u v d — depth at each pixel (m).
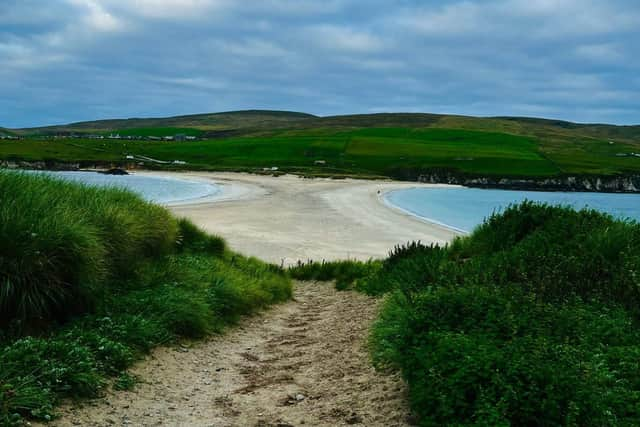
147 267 10.79
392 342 7.04
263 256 27.92
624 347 6.11
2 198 8.32
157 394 6.54
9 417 5.02
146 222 11.73
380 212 55.47
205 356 8.43
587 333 6.51
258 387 7.02
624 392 5.08
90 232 8.66
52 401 5.59
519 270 8.99
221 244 16.69
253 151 178.88
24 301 7.26
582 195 114.19
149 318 8.59
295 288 18.38
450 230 43.19
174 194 67.75
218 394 6.71
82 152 154.25
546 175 133.50
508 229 13.01
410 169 142.75
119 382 6.55
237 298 11.71
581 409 4.61
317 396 6.53
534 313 6.78
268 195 70.12
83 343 7.11
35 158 125.12
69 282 8.09
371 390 6.41
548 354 5.42
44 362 6.07
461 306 6.87
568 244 10.06
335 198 70.25
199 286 11.02
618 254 9.25
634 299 7.68
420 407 5.19
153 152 174.88
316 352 8.80
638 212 68.12
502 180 133.12
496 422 4.46
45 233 7.73
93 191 11.34
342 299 14.84
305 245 32.25
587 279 8.34
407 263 14.03
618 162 160.12
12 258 7.38
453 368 5.21
